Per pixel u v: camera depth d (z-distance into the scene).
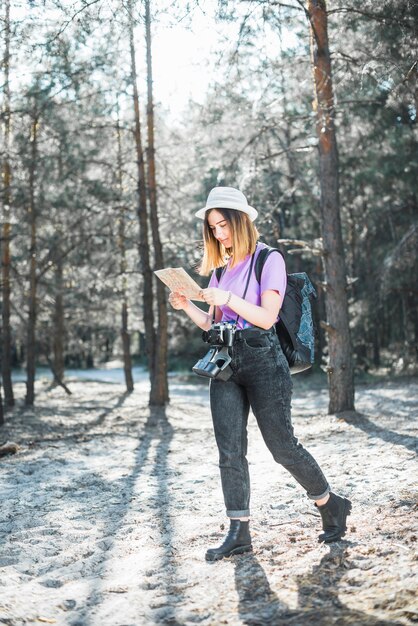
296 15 9.02
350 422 9.27
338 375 10.41
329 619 2.39
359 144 16.36
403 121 15.05
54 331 25.95
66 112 15.34
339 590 2.67
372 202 19.88
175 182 16.38
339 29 10.38
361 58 9.88
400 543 3.19
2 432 11.84
